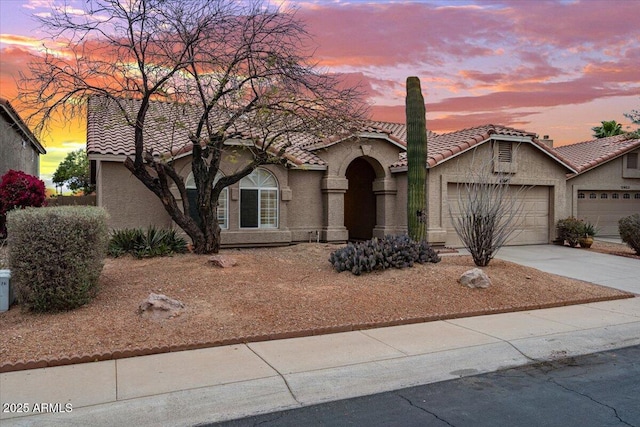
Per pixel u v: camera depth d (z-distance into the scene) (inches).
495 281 419.2
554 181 786.2
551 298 397.7
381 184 748.6
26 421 187.2
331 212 706.8
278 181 666.8
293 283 390.3
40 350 252.7
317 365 248.4
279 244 665.0
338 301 349.1
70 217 309.4
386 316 331.9
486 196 472.7
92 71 433.4
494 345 285.9
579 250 718.5
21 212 311.9
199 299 339.6
